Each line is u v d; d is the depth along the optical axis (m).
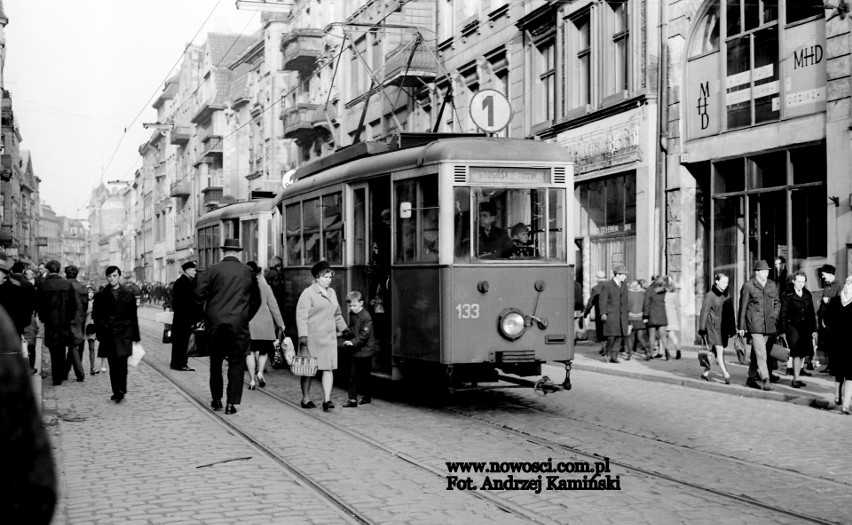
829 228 15.88
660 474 7.39
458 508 6.25
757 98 18.12
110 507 6.23
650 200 21.08
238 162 64.00
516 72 27.59
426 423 10.12
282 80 55.06
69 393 12.84
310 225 14.29
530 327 10.77
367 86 39.38
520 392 13.16
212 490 6.76
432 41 33.38
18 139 89.69
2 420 1.67
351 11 41.88
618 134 22.14
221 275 10.88
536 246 10.94
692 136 20.05
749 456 8.27
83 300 15.29
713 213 19.42
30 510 1.68
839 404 11.41
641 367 16.61
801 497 6.63
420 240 10.95
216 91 67.88
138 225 114.44
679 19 20.28
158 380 14.56
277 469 7.57
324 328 11.13
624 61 22.50
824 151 16.45
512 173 10.84
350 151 13.22
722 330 13.95
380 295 12.03
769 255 17.80
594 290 19.05
